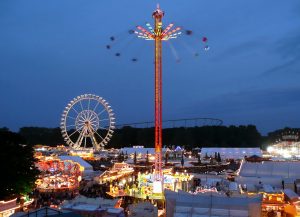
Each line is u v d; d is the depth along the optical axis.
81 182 66.75
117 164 83.50
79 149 128.38
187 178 59.41
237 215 32.28
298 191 53.44
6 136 51.81
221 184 53.09
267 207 44.31
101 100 133.62
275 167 62.19
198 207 33.22
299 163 63.03
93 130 134.75
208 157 121.19
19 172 49.81
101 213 34.62
